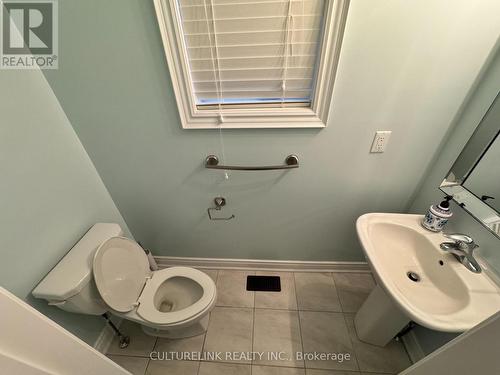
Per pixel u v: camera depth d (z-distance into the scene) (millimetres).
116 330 1275
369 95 925
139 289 1200
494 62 808
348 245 1504
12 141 839
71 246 1089
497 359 420
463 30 772
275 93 999
